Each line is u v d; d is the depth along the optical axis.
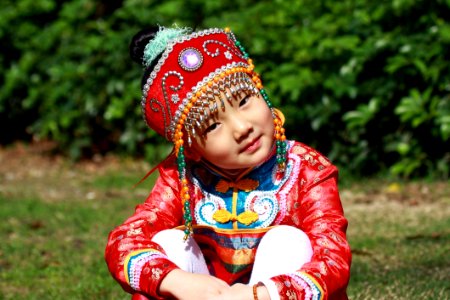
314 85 5.85
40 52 7.36
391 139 5.85
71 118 7.00
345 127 6.00
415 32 5.80
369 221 4.71
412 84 5.77
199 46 2.27
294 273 2.12
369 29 5.94
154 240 2.34
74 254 4.20
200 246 2.45
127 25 6.95
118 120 7.10
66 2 7.76
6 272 3.88
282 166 2.36
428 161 5.83
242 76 2.26
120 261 2.26
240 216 2.38
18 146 7.82
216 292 2.09
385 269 3.63
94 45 6.88
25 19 7.63
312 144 6.10
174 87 2.26
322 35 5.96
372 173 6.02
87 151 7.32
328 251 2.19
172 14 6.69
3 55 7.61
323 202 2.33
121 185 6.23
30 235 4.69
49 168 7.02
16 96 7.67
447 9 5.79
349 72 5.76
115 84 6.80
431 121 5.66
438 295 3.12
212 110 2.23
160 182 2.49
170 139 2.37
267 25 6.18
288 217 2.38
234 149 2.25
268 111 2.29
